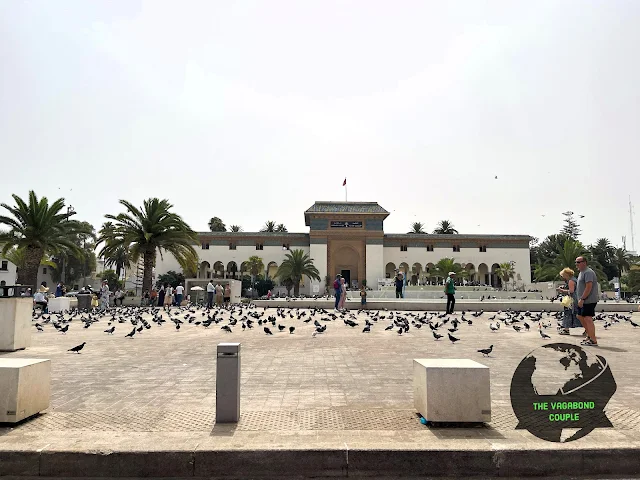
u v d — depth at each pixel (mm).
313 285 61625
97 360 8695
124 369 7766
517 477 3963
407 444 4098
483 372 4629
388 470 3961
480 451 3998
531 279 70625
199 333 13672
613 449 4043
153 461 3955
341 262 64500
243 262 64688
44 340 11820
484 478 3945
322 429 4543
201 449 3992
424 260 66188
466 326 15906
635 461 4039
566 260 54312
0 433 4406
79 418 4930
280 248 65500
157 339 12109
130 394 5996
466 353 9555
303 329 14781
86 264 64938
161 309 26031
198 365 8164
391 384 6605
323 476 3953
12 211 29969
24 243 29734
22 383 4719
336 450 3988
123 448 4016
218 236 65188
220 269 70062
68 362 8461
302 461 3969
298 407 5363
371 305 24984
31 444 4082
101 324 16750
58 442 4129
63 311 22047
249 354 9469
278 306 27234
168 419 4898
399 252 66375
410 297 46281
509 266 63500
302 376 7184
